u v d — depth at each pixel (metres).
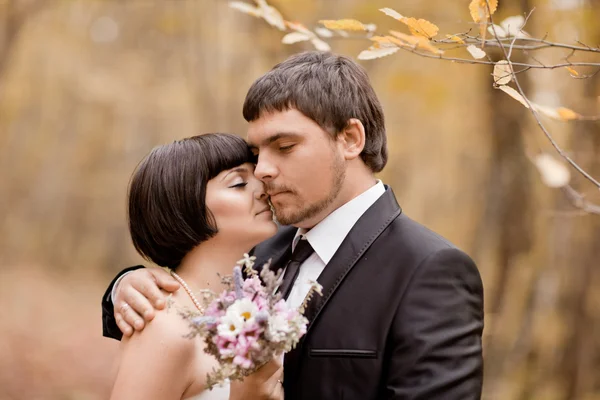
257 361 1.95
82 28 13.71
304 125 2.39
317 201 2.43
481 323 2.38
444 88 7.04
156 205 2.43
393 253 2.38
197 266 2.49
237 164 2.48
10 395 8.22
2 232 21.69
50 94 16.77
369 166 2.58
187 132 18.25
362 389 2.25
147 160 2.48
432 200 12.80
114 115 19.09
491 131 5.74
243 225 2.46
